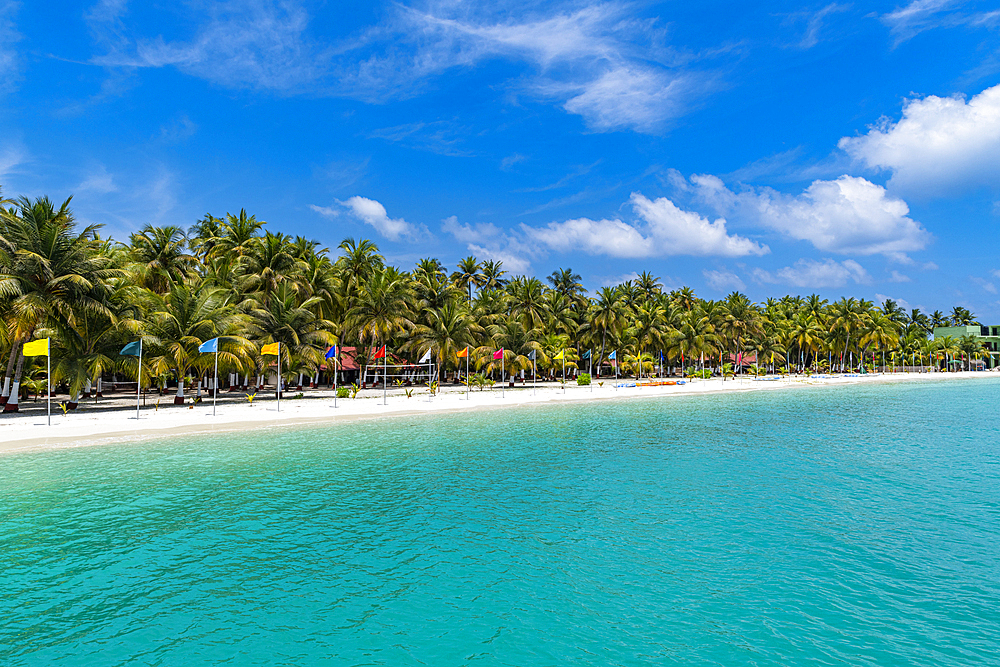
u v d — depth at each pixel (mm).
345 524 13578
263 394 53188
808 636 8477
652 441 26312
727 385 76438
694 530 13148
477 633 8586
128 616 9070
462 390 61844
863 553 11719
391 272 66625
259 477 18344
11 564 11078
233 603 9531
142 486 17047
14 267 31078
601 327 86625
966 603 9500
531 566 11070
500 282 94250
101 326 34625
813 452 23422
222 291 42500
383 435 27750
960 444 25734
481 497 16047
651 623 8875
